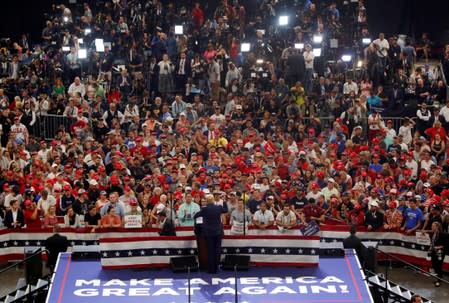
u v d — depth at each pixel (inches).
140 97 1417.3
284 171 1136.8
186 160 1152.2
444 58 1509.6
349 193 1036.5
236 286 818.2
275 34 1540.4
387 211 1024.2
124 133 1266.0
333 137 1243.8
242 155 1162.0
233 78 1423.5
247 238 920.3
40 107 1330.0
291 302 829.2
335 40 1519.4
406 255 1006.4
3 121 1251.8
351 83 1398.9
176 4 1707.7
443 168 1175.6
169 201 1003.9
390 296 871.7
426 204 1010.7
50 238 949.2
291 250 917.2
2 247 1008.2
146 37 1544.0
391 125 1291.8
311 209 1028.5
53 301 829.8
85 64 1485.0
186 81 1453.0
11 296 872.3
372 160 1165.7
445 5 1753.2
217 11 1622.8
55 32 1595.7
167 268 917.2
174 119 1331.2
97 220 999.0
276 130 1241.4
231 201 999.0
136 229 984.9
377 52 1469.0
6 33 1776.6
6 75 1473.9
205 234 892.6
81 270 903.7
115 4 1625.2
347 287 864.9
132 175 1115.9
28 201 1016.9
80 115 1259.8
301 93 1357.0
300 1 1641.2
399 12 1760.6
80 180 1067.3
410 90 1403.8
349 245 956.6
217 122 1291.8
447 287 949.8
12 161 1112.8
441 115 1305.4
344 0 1674.5
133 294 845.8
